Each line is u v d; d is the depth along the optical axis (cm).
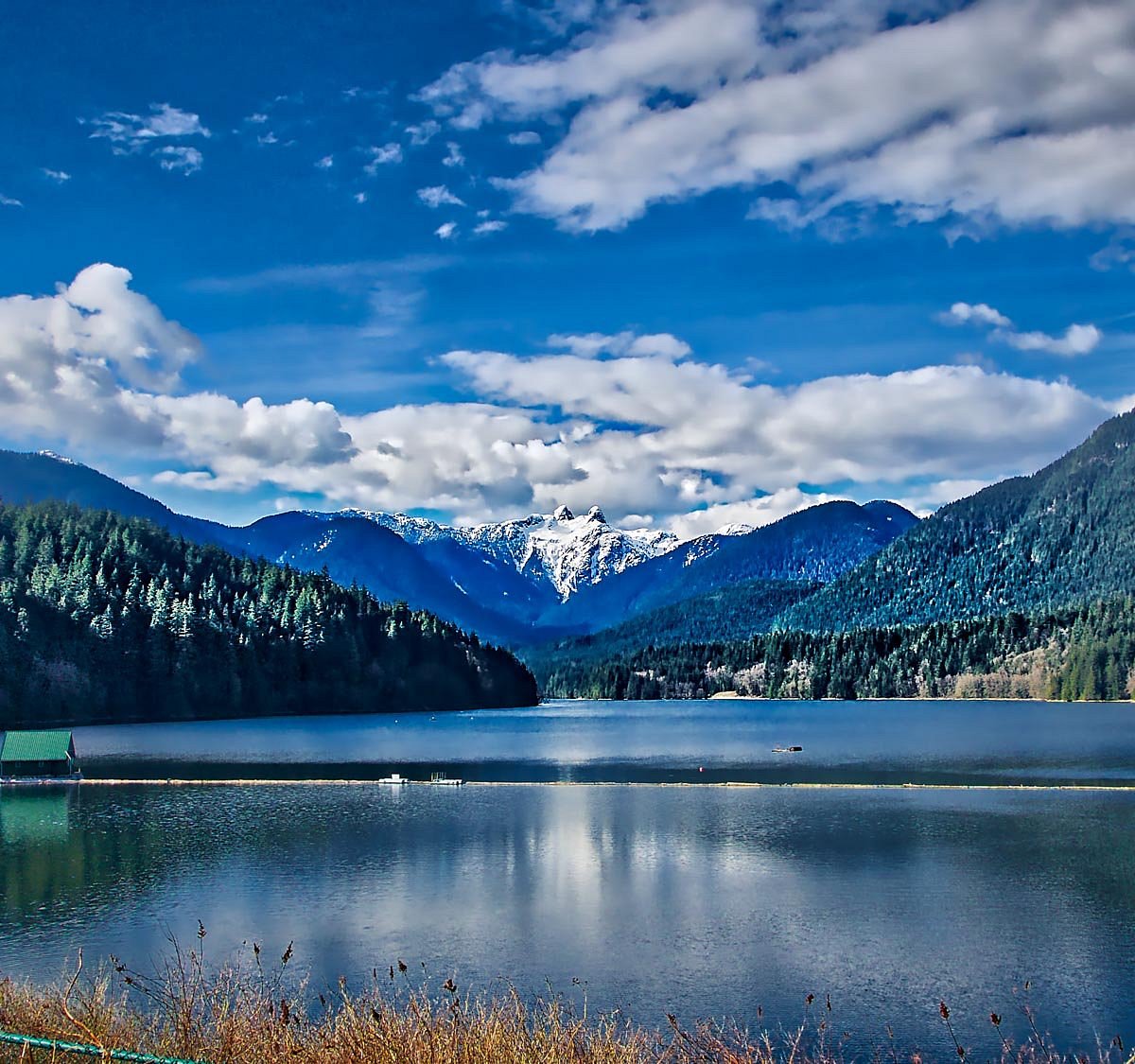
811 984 3991
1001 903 5103
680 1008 3738
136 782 10281
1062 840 6738
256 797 9106
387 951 4362
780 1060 3266
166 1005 2566
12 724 18425
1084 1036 3494
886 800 8756
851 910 4994
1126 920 4797
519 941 4497
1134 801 8594
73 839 6944
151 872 5862
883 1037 3484
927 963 4216
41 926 4734
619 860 6175
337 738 17350
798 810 8194
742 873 5803
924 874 5747
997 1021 1673
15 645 19725
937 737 16838
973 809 8188
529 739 17350
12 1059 1709
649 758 13375
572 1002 3672
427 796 9150
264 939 4519
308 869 5928
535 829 7306
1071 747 14412
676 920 4828
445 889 5441
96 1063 1755
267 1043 1995
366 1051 1948
